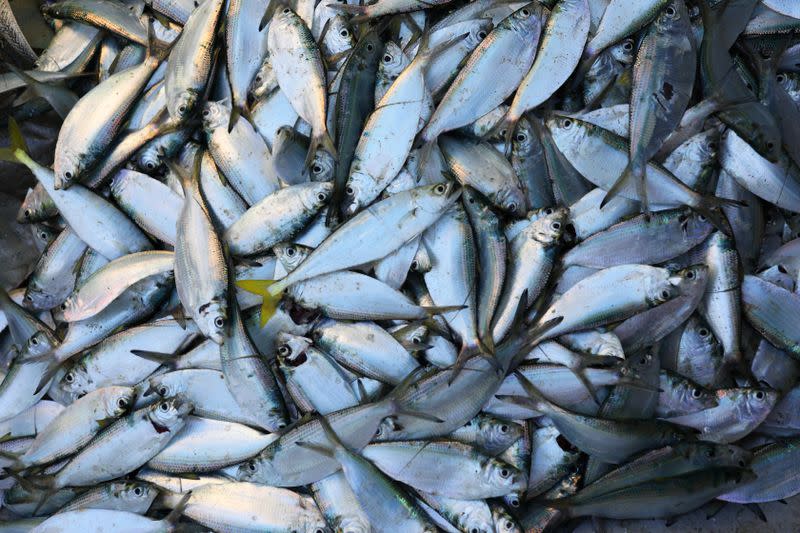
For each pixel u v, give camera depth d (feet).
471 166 3.27
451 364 3.18
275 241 3.23
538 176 3.28
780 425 3.24
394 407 3.10
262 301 3.24
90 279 3.22
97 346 3.24
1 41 3.47
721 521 3.19
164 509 3.17
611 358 3.14
